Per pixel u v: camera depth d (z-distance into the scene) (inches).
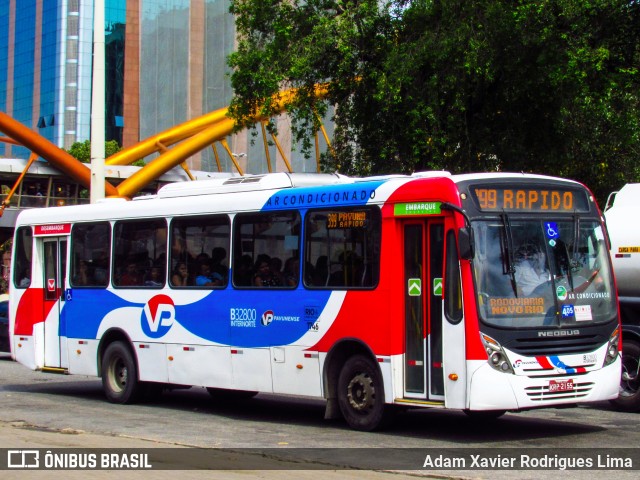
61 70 4884.4
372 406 464.1
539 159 985.5
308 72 979.9
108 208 647.1
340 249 481.7
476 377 412.8
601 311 447.5
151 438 458.0
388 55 928.3
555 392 424.2
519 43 879.7
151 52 4576.8
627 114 964.0
